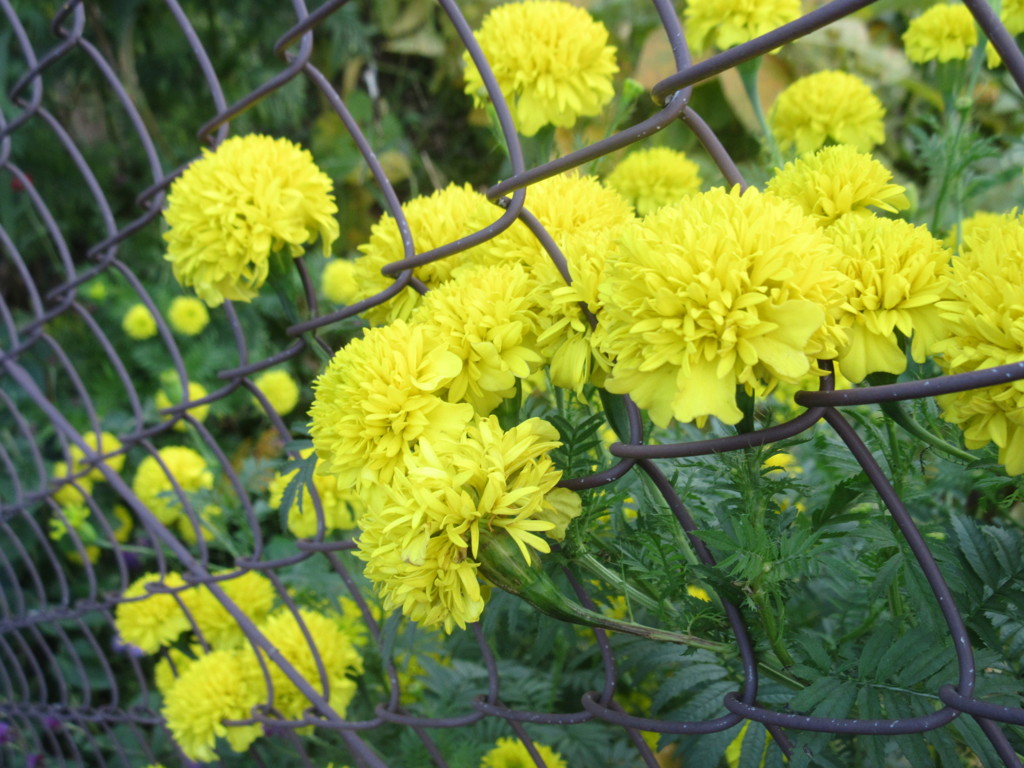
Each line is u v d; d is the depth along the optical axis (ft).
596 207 1.24
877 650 1.04
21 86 2.02
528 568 1.07
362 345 1.14
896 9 3.67
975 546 1.13
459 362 1.11
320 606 2.22
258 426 3.94
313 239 1.50
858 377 1.00
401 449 1.11
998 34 0.75
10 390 3.62
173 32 4.17
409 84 4.99
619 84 3.39
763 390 0.93
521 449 1.05
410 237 1.31
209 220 1.43
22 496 2.32
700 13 2.00
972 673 0.91
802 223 0.96
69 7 1.81
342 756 2.02
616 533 1.27
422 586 1.05
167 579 2.29
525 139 1.85
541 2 1.75
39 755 2.56
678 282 0.93
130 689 3.12
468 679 1.94
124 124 4.20
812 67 3.63
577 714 1.23
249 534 2.31
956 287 0.95
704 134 0.99
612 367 1.05
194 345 3.75
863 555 1.26
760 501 1.04
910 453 1.22
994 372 0.83
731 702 1.06
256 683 1.98
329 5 1.35
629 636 1.49
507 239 1.22
